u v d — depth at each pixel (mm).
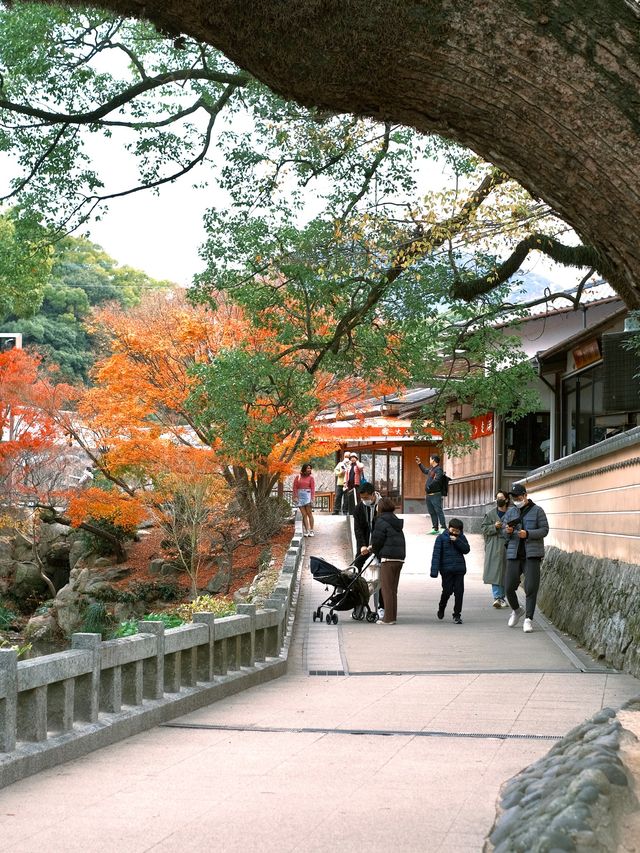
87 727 7289
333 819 4992
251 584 25953
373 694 10125
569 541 18016
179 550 28359
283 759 6746
